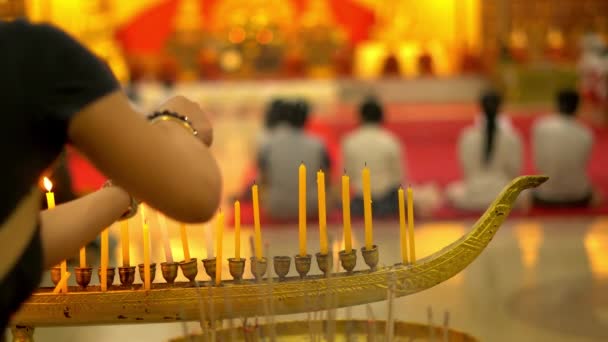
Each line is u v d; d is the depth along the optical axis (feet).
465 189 31.07
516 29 71.05
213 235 26.13
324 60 69.15
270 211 29.43
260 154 29.68
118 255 22.09
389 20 73.72
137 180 5.05
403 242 7.40
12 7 67.62
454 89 66.18
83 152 5.06
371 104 30.37
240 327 7.63
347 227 7.23
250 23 69.82
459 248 7.32
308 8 72.23
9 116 4.76
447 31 72.69
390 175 29.78
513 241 25.77
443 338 7.44
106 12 69.77
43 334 17.46
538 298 19.72
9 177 4.83
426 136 54.13
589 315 18.20
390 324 6.97
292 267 18.22
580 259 23.39
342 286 7.22
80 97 4.86
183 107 5.78
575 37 70.54
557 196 30.58
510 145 30.68
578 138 30.22
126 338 17.15
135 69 67.72
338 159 43.93
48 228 6.15
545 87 63.72
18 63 4.83
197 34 69.21
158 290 7.31
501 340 16.74
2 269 4.97
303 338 7.87
